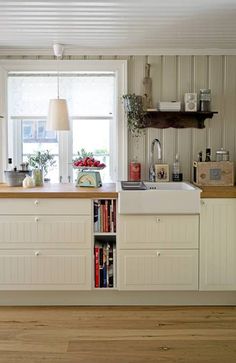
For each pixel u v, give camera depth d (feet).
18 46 12.98
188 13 9.93
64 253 11.76
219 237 11.71
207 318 11.14
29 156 14.24
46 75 13.70
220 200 11.62
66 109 12.86
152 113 13.37
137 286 11.78
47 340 9.84
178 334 10.12
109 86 13.82
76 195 11.55
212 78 13.53
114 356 9.05
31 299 12.14
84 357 9.02
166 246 11.68
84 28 11.08
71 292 12.10
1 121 13.52
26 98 13.79
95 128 14.08
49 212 11.64
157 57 13.50
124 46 13.05
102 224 11.80
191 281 11.79
